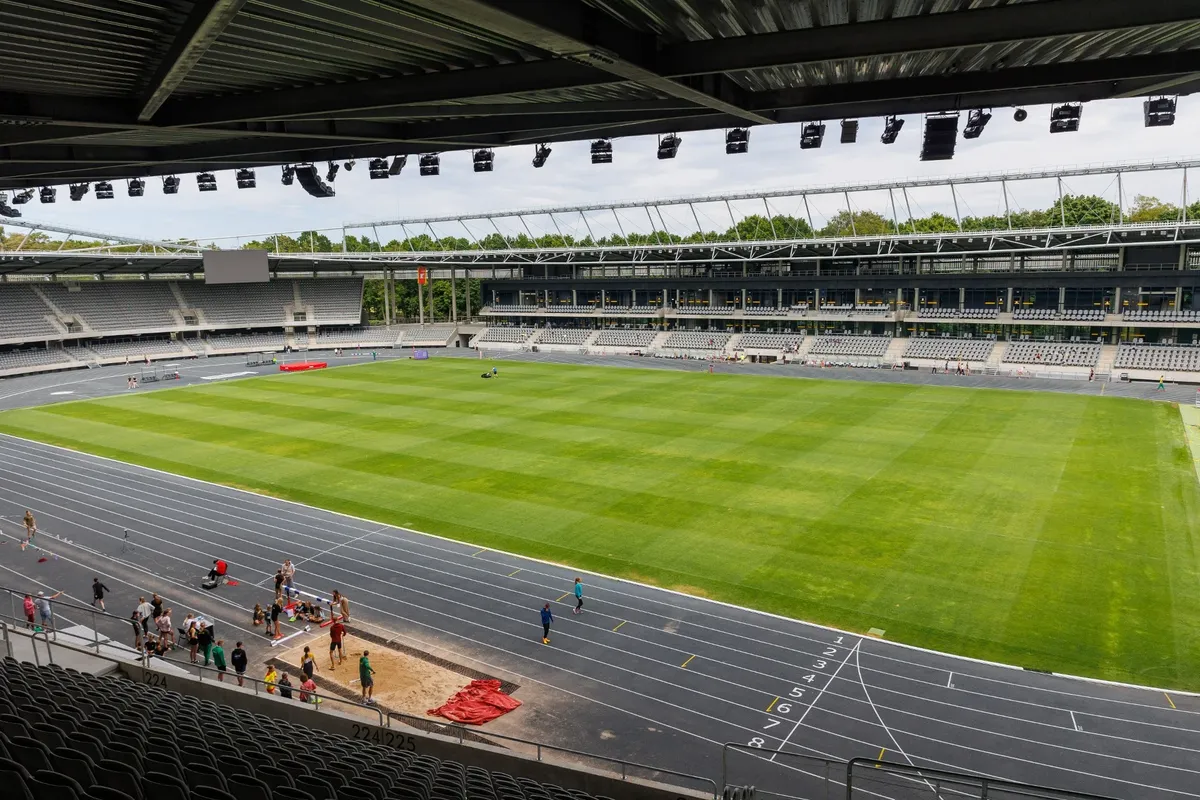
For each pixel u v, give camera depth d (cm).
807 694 2239
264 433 5522
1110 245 7856
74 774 1025
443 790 1234
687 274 10888
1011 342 8719
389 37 1333
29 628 2394
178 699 1681
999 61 1545
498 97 1731
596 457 4681
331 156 2655
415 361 9906
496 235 13550
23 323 9738
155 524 3694
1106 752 1950
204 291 11888
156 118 1819
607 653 2481
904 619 2641
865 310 9712
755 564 3098
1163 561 3034
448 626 2677
